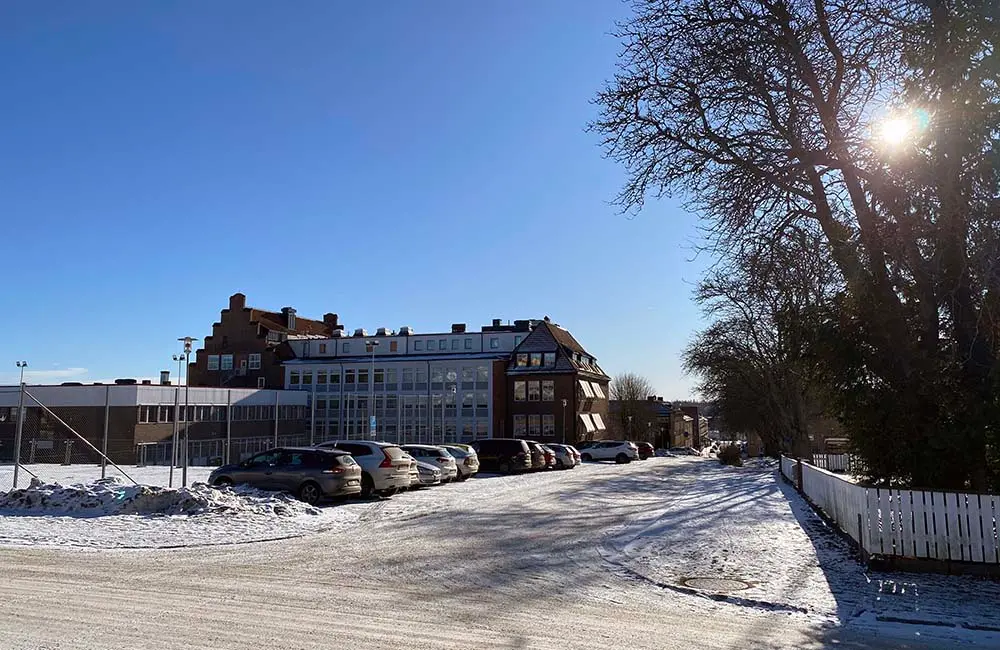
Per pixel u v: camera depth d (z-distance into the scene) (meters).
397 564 10.69
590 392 70.62
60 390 44.72
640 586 9.38
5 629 6.61
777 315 15.70
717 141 15.41
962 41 11.10
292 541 13.04
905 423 12.25
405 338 72.56
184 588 8.70
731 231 15.73
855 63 14.23
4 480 24.59
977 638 7.00
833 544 12.62
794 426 42.59
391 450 23.14
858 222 13.60
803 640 6.83
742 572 10.22
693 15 15.24
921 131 11.45
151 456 44.72
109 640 6.29
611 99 16.52
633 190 17.19
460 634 6.78
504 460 37.56
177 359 35.06
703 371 47.47
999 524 9.88
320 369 70.69
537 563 10.96
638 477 34.66
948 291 11.98
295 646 6.23
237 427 53.62
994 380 11.27
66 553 11.36
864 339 12.92
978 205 10.69
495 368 66.75
